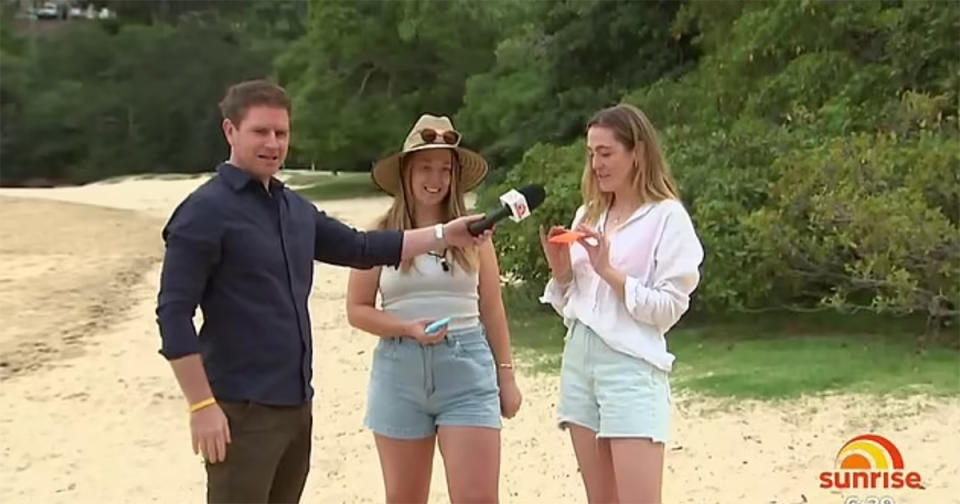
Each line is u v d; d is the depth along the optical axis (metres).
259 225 3.33
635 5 16.48
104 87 61.03
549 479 6.10
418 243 3.77
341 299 13.45
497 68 25.80
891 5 11.15
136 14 68.19
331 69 33.12
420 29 30.52
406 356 3.98
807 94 10.93
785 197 8.96
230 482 3.31
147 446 7.17
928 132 9.52
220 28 64.06
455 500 3.96
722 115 11.87
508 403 4.20
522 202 3.76
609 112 3.85
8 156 59.34
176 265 3.22
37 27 67.88
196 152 60.28
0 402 8.48
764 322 10.37
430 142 4.02
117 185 40.31
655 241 3.74
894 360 8.44
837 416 6.99
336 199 30.86
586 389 3.89
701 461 6.24
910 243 8.30
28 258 17.80
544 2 18.16
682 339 9.84
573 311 3.90
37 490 6.25
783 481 5.82
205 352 3.33
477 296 4.11
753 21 11.61
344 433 7.32
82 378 9.29
